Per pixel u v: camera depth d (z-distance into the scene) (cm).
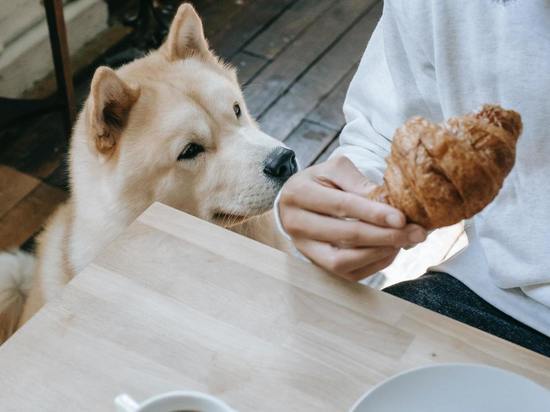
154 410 63
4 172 232
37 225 218
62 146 241
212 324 82
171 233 92
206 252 90
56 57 217
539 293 99
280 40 271
